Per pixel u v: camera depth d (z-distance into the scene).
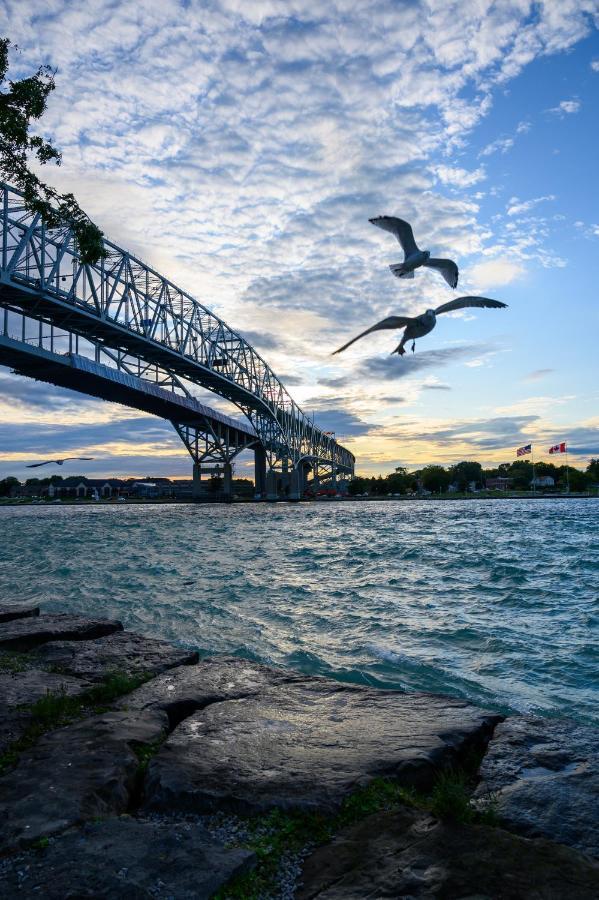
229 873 3.21
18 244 59.69
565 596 16.42
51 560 27.56
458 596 16.47
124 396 88.06
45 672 7.75
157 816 4.09
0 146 11.87
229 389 118.75
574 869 3.22
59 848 3.48
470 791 4.49
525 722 5.65
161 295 90.75
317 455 195.25
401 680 8.93
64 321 71.06
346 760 4.74
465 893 3.04
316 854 3.51
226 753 4.93
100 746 5.07
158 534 48.53
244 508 128.62
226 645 10.98
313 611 14.23
